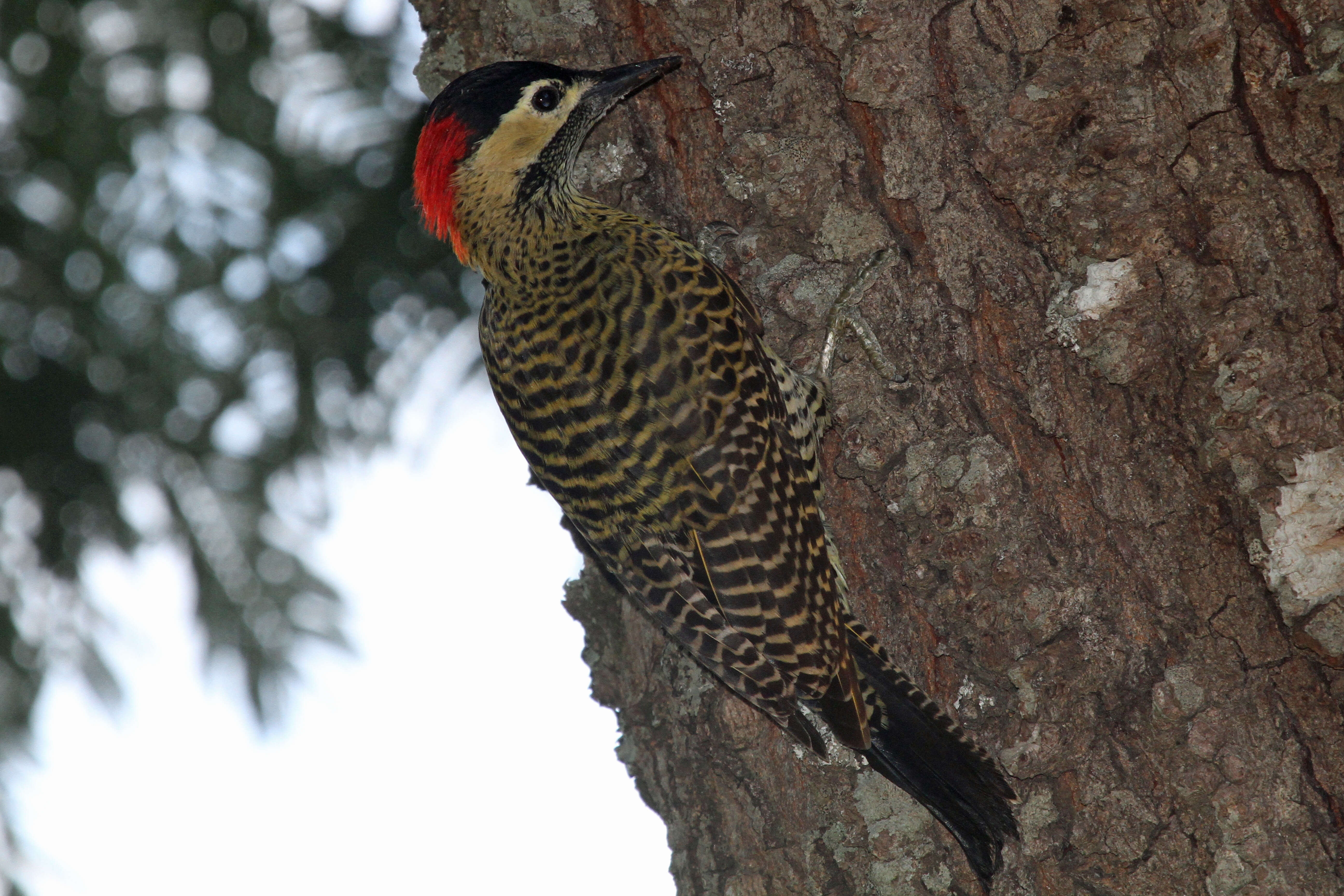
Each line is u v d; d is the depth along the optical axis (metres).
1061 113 5.73
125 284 12.66
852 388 6.18
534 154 7.22
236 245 12.51
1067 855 5.71
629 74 6.62
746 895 6.29
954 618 5.98
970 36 5.92
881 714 6.00
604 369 6.95
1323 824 5.49
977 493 5.88
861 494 6.28
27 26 12.10
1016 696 5.84
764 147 6.35
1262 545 5.48
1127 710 5.71
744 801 6.38
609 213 7.16
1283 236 5.48
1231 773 5.52
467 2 7.32
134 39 12.16
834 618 6.31
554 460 7.12
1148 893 5.61
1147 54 5.65
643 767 6.82
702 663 6.43
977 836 5.74
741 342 6.75
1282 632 5.55
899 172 6.08
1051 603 5.78
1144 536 5.72
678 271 6.89
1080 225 5.73
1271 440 5.43
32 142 12.35
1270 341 5.48
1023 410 5.89
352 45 12.19
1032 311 5.86
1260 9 5.43
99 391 12.60
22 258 12.49
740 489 6.67
